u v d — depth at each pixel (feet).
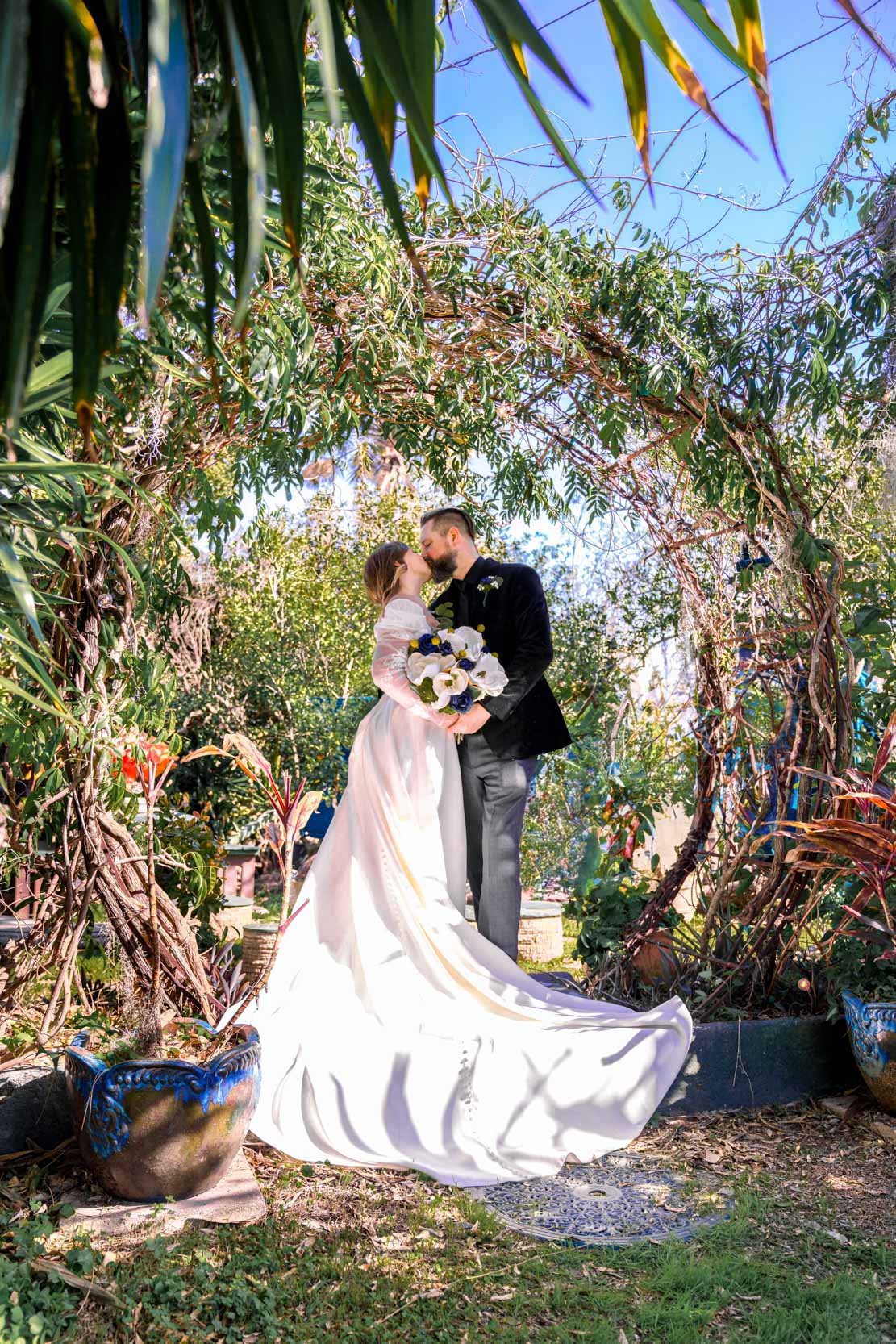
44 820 11.13
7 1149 9.16
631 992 13.70
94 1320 6.63
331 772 29.04
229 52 3.78
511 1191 9.38
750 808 13.83
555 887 18.13
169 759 9.98
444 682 11.27
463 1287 7.47
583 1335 6.86
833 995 12.29
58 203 5.31
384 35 3.92
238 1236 7.97
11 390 3.54
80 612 10.12
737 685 13.66
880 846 10.94
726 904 13.67
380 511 29.84
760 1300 7.41
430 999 11.24
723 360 11.75
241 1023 10.23
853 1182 9.61
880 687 14.38
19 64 2.95
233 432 10.69
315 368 9.99
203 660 28.71
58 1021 10.86
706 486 12.63
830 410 12.20
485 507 16.76
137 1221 7.91
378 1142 9.94
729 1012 12.77
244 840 26.81
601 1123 10.66
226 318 8.85
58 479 7.67
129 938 10.60
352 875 11.68
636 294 11.35
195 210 4.37
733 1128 11.12
